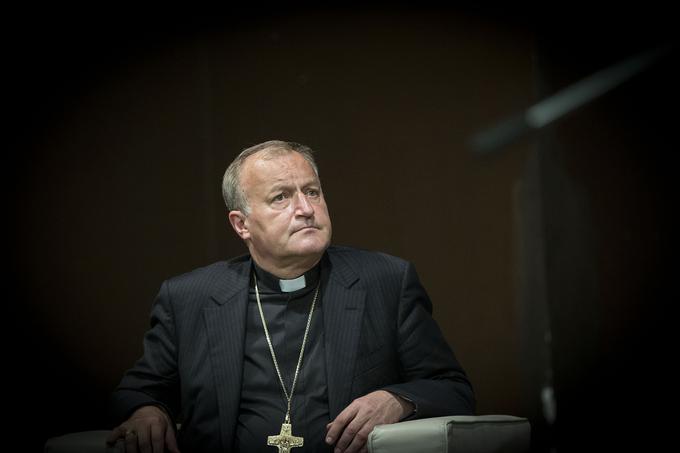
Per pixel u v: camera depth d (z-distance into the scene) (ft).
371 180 45.47
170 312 28.02
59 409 44.09
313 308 27.37
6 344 43.88
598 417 43.60
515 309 44.73
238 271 28.27
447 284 45.06
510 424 23.65
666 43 43.93
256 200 26.13
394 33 45.80
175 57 45.47
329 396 25.53
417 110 45.80
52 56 44.73
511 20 45.65
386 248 45.24
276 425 25.76
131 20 45.32
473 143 45.65
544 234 44.86
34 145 44.57
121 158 45.11
